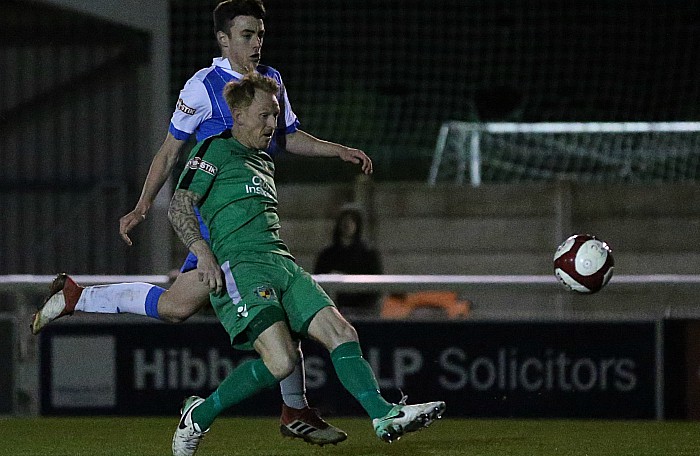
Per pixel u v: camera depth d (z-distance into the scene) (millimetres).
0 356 26391
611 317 25281
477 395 25281
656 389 25141
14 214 38125
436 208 37125
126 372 25953
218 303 15789
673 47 51750
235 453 19234
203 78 16469
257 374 15531
